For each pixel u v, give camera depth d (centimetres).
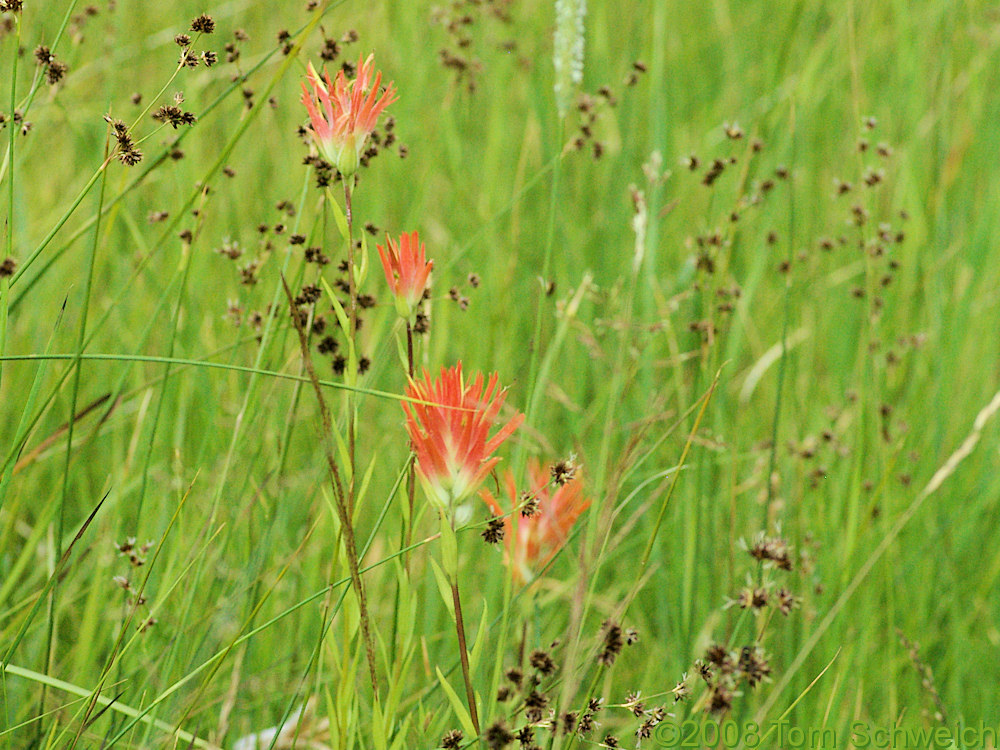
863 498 172
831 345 212
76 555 161
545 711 149
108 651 161
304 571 164
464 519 145
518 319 193
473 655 146
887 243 172
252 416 158
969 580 172
